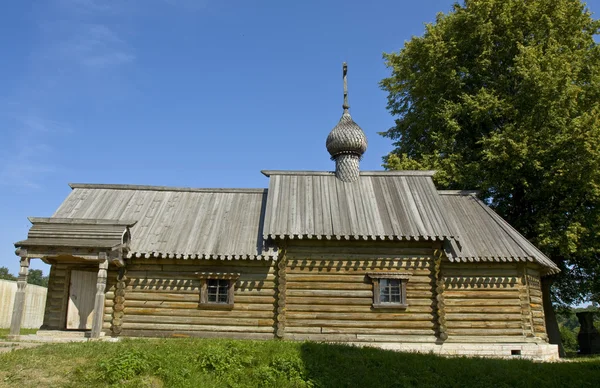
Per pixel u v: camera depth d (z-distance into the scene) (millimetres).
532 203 25125
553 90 23078
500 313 18406
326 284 18469
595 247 23016
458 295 18516
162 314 18406
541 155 23156
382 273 18484
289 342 15242
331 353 14078
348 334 18000
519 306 18500
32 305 31484
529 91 23984
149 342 14625
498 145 23562
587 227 22828
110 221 17609
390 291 18547
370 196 20891
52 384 10883
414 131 29375
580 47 26797
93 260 18141
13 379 10898
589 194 22781
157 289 18594
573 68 24750
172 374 11680
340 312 18250
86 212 20453
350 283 18516
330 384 12211
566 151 22594
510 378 13375
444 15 29156
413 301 18359
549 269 20031
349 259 18688
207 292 18609
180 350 13258
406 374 13250
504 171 23734
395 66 29172
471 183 24750
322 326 18094
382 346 17812
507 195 26109
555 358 18672
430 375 13211
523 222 24922
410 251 18781
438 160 25812
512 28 26422
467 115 26594
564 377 13930
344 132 22344
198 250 18484
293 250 18750
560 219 23188
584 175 22094
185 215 20594
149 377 11547
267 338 18062
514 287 18656
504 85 25906
